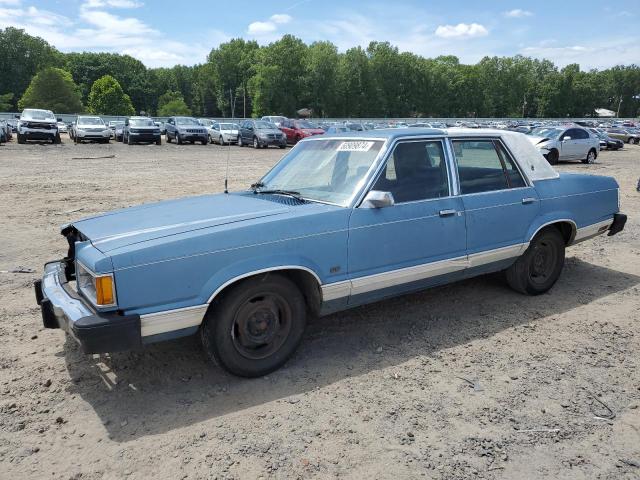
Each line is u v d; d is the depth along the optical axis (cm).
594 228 561
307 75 9738
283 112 9531
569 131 2222
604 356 400
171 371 371
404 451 283
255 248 339
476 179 464
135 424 308
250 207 389
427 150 436
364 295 395
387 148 411
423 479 261
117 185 1330
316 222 364
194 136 3319
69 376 365
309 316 462
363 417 315
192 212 383
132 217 382
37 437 296
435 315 479
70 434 299
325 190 414
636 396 343
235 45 12494
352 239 379
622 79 14288
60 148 2755
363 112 10588
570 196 529
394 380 361
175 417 316
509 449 286
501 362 389
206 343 346
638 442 294
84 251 323
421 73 11188
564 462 276
